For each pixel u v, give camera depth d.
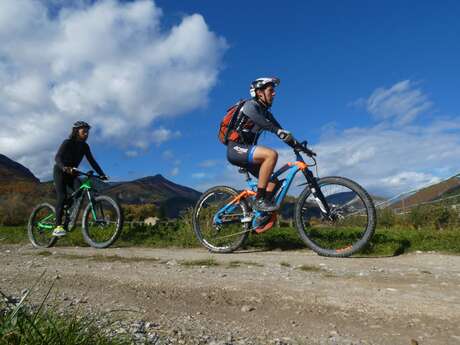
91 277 4.34
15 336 1.79
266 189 5.98
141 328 2.53
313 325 2.76
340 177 5.74
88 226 7.76
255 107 5.77
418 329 2.64
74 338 1.87
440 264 4.84
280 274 4.37
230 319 2.90
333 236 5.88
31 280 4.27
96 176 7.94
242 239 6.33
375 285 3.81
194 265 5.09
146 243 7.76
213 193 6.66
